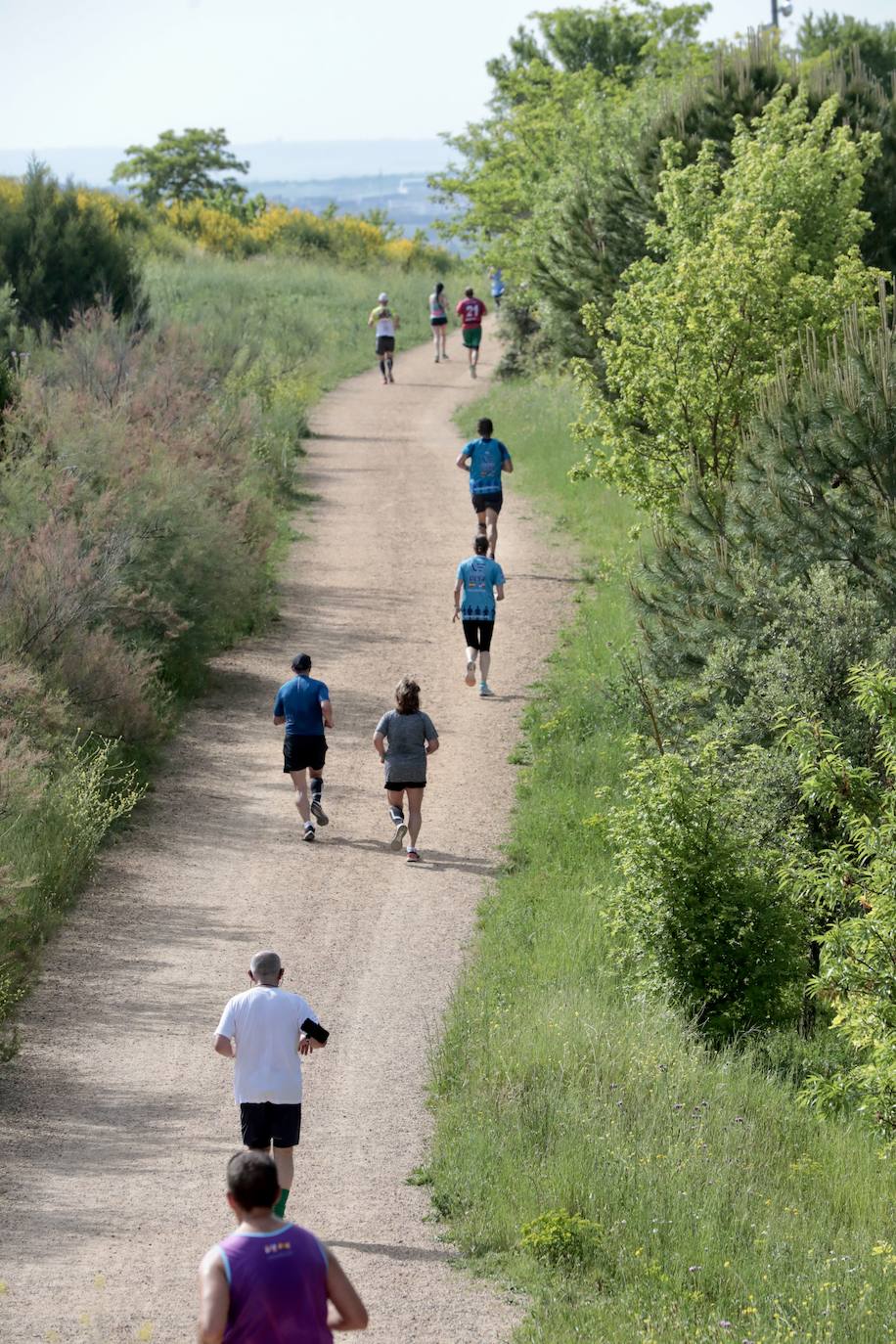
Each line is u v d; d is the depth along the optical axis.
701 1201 33.03
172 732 68.81
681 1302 28.25
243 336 143.62
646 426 80.12
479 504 89.38
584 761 66.00
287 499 112.44
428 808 62.09
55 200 141.50
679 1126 36.81
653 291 79.44
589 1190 32.81
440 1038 41.78
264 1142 30.39
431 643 83.31
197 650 76.06
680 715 58.84
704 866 47.91
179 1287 28.03
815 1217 34.28
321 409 149.88
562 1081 38.59
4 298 115.81
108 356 103.00
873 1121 40.03
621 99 170.50
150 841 57.16
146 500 75.19
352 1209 32.16
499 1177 33.38
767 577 57.78
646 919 48.12
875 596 57.56
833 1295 28.88
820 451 57.66
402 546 102.44
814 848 50.25
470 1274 29.58
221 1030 30.56
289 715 57.47
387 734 56.59
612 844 58.09
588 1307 27.91
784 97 94.94
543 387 144.62
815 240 83.44
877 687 43.84
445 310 186.38
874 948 40.78
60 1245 29.70
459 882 54.72
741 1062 43.59
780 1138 38.97
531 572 95.56
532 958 48.19
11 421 81.56
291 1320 17.75
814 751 45.06
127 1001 43.84
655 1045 41.66
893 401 56.91
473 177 181.12
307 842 58.00
